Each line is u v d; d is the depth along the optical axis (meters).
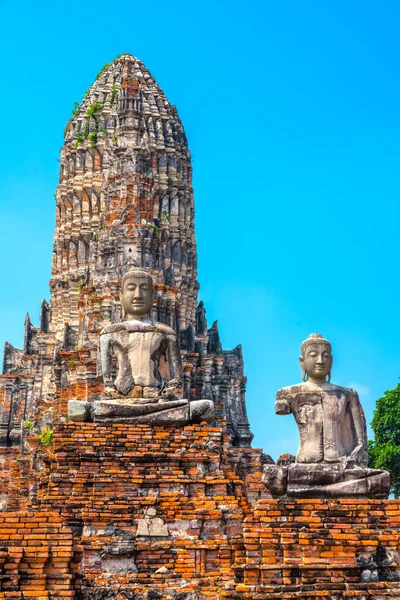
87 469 23.92
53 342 78.44
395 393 57.56
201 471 24.09
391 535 19.77
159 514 23.09
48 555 19.77
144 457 24.06
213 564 22.47
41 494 24.56
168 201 82.62
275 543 19.86
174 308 61.72
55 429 24.23
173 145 84.31
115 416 24.52
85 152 84.81
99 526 22.89
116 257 62.44
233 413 70.94
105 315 60.09
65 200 84.56
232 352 76.38
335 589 18.94
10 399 79.31
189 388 64.88
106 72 88.62
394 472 54.03
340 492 21.00
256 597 18.89
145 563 22.38
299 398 22.53
